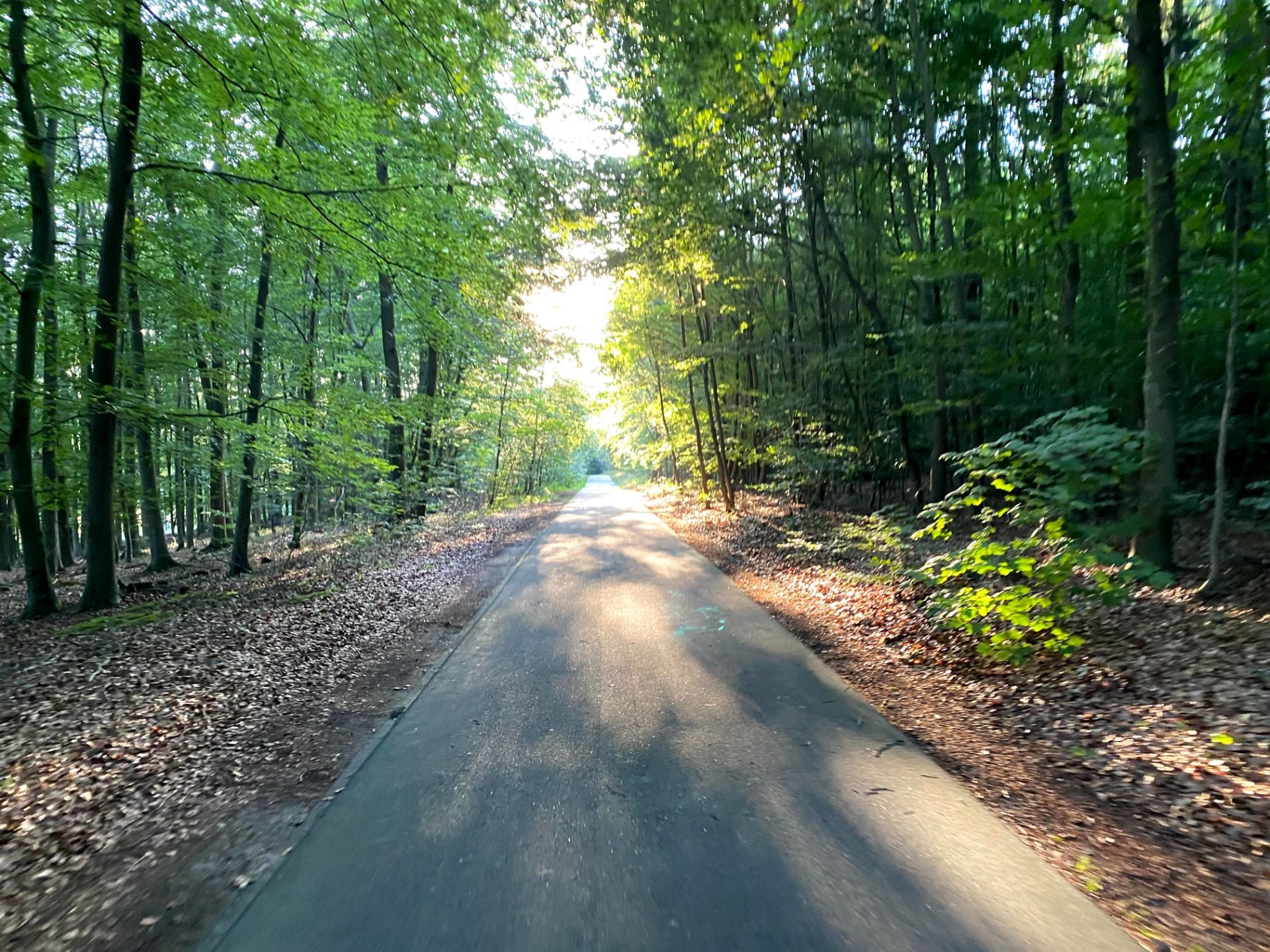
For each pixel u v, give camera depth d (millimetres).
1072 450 6359
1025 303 14148
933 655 6520
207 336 11984
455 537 18703
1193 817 3445
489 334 17484
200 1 8539
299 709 5742
